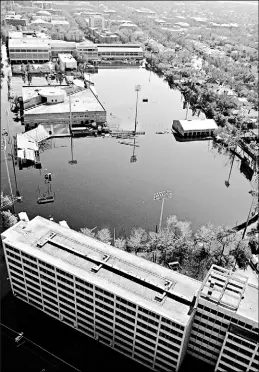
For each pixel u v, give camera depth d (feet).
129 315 345.72
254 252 537.65
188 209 625.41
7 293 443.73
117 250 397.19
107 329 376.89
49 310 415.23
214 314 324.39
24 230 415.03
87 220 581.53
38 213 590.55
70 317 400.06
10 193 635.25
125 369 365.61
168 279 362.12
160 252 510.58
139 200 639.76
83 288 360.89
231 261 504.43
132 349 371.56
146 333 346.95
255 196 654.94
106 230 525.75
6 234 406.21
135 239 516.73
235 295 327.47
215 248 519.19
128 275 361.51
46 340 387.75
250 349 309.63
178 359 343.46
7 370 355.15
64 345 383.86
